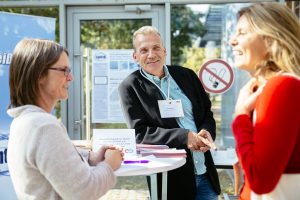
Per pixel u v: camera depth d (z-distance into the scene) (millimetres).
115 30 4277
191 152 2223
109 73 4082
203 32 4367
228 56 4297
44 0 4164
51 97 1356
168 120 2230
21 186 1241
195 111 2352
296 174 1133
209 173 2342
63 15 4168
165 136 2105
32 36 3320
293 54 1136
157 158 1759
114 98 4094
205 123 2387
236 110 1233
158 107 2244
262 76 1197
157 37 2314
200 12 4316
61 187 1180
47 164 1162
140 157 1750
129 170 1519
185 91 2363
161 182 2199
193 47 4402
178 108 2256
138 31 2352
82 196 1209
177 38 4387
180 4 4207
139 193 4355
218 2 4121
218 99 4125
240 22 1240
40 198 1213
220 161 3615
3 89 3115
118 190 4473
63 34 4191
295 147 1116
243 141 1153
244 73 4094
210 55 4395
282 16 1160
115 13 4223
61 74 1336
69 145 1238
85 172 1241
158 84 2312
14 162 1247
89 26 4277
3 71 3123
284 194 1144
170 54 4215
